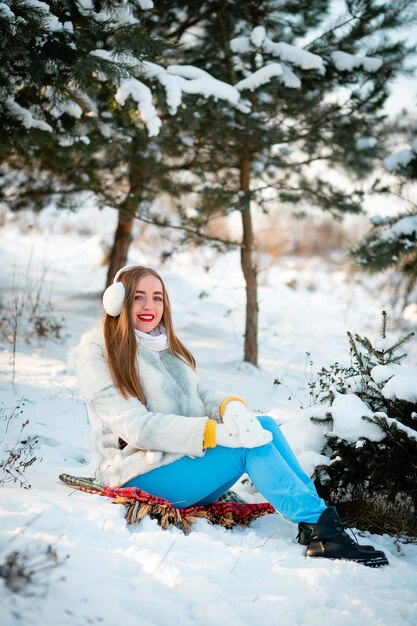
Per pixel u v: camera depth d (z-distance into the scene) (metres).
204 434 2.94
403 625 2.40
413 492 3.55
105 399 3.06
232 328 9.17
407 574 2.84
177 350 3.37
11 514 2.57
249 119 6.01
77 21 4.48
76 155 6.30
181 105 5.29
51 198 7.51
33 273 10.43
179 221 7.34
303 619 2.37
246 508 3.32
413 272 7.09
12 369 5.54
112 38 4.57
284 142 6.50
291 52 5.79
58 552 2.38
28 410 4.61
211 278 12.92
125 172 7.09
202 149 6.80
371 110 6.29
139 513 2.94
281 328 10.00
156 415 2.99
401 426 3.40
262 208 6.93
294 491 2.96
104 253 12.41
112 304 3.17
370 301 12.81
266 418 3.17
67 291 9.49
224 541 3.01
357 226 17.95
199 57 6.32
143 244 14.05
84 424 4.64
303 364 7.62
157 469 3.06
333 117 6.46
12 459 3.43
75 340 6.99
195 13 6.17
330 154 7.04
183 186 6.85
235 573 2.59
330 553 2.87
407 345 8.63
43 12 4.04
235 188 7.02
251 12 6.14
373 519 3.56
